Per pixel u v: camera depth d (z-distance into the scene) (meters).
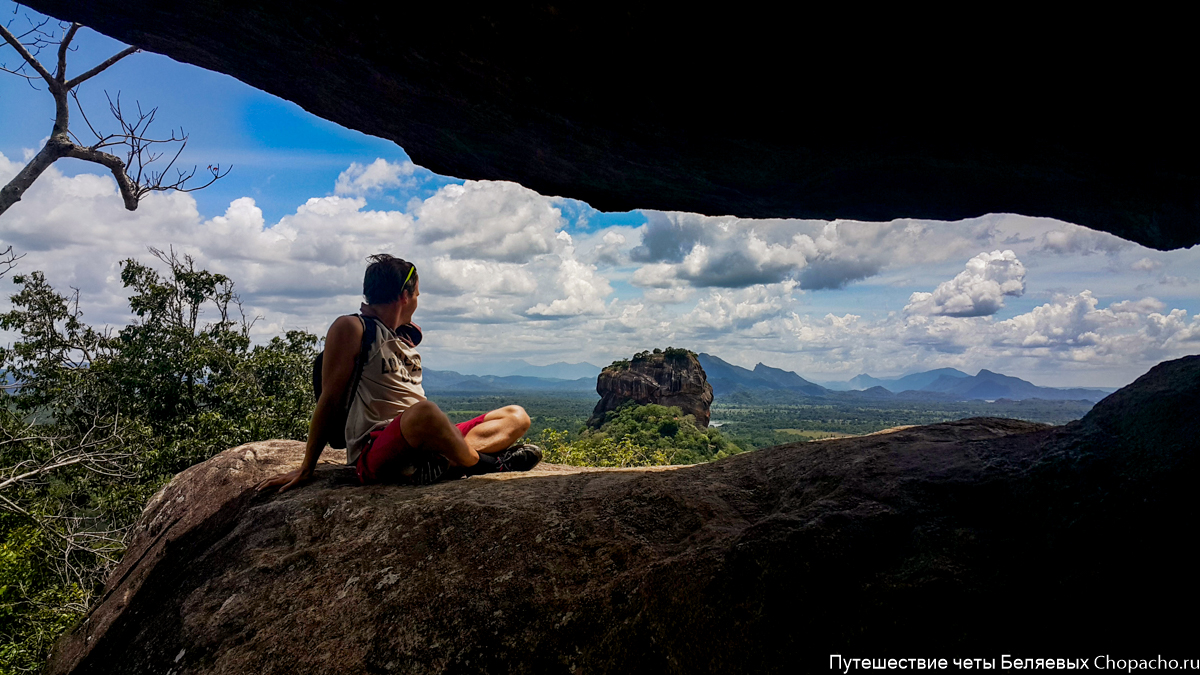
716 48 2.21
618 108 2.54
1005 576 1.44
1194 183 2.27
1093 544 1.39
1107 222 2.80
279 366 17.25
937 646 1.37
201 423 14.25
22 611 9.77
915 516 1.64
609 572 1.82
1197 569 1.26
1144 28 1.78
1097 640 1.29
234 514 2.90
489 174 3.36
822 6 1.99
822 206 3.15
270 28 2.46
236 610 2.18
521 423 3.15
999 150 2.42
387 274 2.92
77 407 16.19
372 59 2.53
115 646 2.53
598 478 2.58
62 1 2.45
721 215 3.47
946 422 2.39
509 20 2.25
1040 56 1.96
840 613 1.47
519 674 1.63
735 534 1.80
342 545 2.31
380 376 2.83
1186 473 1.35
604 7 2.15
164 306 17.38
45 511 11.62
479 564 1.99
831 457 2.16
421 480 2.75
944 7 1.90
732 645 1.50
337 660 1.83
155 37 2.61
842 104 2.31
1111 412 1.64
